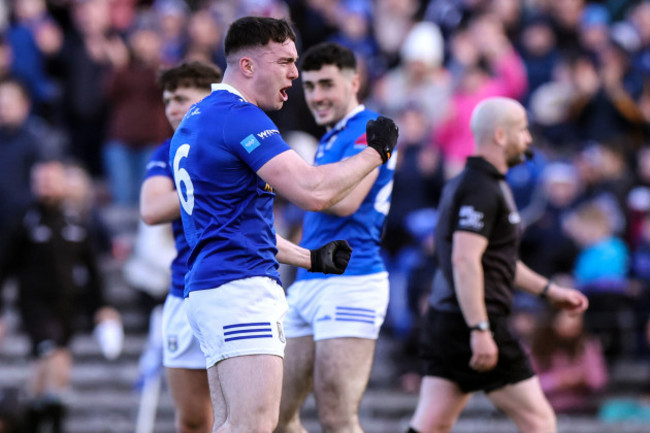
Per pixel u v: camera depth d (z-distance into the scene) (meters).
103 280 35.25
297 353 21.97
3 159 41.56
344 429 21.33
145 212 21.69
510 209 22.81
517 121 22.91
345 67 22.03
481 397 37.94
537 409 22.61
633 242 41.44
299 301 21.86
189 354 21.77
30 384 35.41
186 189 17.39
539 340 36.31
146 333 40.72
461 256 22.22
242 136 16.95
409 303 37.59
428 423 22.92
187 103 21.98
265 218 17.41
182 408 22.20
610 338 37.47
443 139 44.56
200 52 48.06
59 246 34.59
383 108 47.31
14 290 42.53
